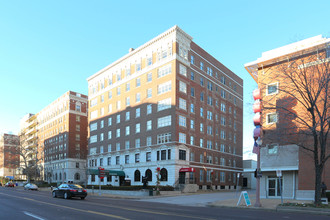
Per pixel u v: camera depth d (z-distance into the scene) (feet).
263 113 75.92
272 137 69.31
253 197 94.89
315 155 61.62
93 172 155.74
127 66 186.60
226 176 188.14
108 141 195.93
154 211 52.19
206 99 176.86
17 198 80.23
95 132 212.23
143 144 164.66
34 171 272.10
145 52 172.76
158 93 160.15
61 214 44.93
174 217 42.88
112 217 41.68
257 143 67.46
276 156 89.35
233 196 105.40
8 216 42.09
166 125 152.25
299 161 83.61
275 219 43.45
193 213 50.52
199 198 96.73
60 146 272.10
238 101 218.18
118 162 183.21
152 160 156.87
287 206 58.08
